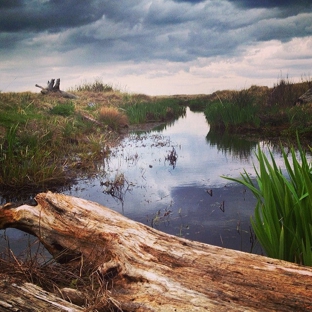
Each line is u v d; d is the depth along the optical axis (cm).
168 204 586
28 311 249
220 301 251
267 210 321
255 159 923
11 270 322
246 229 472
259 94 2114
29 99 1548
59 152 945
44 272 330
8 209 419
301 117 1402
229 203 579
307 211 312
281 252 311
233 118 1553
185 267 288
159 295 265
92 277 305
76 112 1462
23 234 475
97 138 1167
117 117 1612
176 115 2370
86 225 361
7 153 831
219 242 435
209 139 1302
